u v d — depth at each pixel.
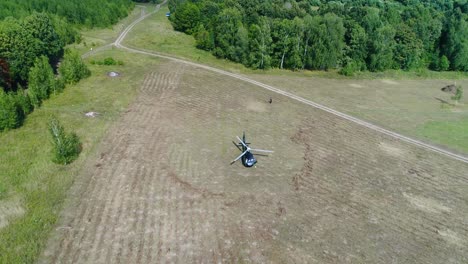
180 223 33.59
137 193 37.03
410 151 49.19
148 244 31.02
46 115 51.50
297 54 80.69
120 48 84.88
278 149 47.47
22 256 28.94
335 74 82.00
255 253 31.02
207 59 83.50
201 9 101.88
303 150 47.75
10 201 34.59
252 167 43.03
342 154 47.41
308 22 81.19
